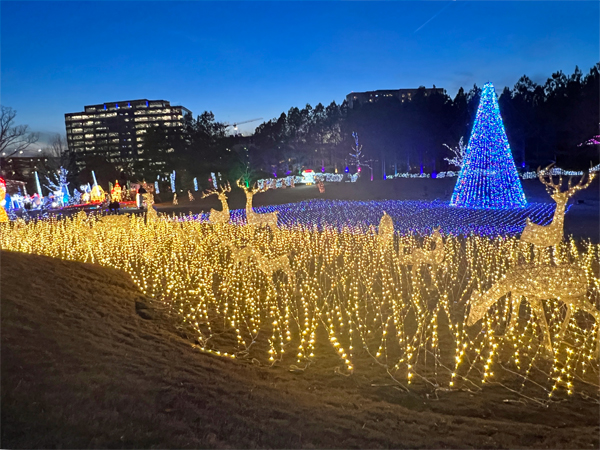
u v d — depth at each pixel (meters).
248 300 9.98
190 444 4.30
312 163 73.12
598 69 45.31
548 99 46.97
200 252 14.92
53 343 6.04
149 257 14.05
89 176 68.31
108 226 17.02
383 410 5.55
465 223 21.62
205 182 57.88
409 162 59.19
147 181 59.69
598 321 6.76
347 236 18.45
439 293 10.23
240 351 7.55
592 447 4.68
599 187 32.50
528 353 7.29
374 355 7.37
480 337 7.97
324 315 9.35
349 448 4.58
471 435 4.96
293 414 5.26
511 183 26.23
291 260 14.49
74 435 4.12
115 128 112.31
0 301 6.98
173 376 5.84
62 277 9.33
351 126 58.88
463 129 50.47
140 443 4.18
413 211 26.70
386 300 10.20
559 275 6.71
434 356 7.23
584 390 6.09
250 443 4.47
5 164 50.66
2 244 16.06
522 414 5.51
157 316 8.80
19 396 4.54
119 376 5.52
